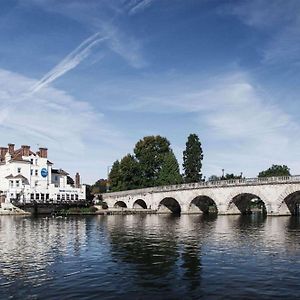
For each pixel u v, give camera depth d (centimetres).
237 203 8606
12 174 10250
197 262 2486
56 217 8075
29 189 10238
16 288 1902
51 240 3719
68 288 1897
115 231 4659
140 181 11950
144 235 4138
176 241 3553
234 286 1912
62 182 11550
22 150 10606
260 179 7462
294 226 5184
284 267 2323
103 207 10506
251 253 2828
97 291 1844
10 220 7019
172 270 2256
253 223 5803
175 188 9506
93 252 2931
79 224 5925
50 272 2234
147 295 1777
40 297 1758
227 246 3195
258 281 2002
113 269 2297
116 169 12506
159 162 12069
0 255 2822
